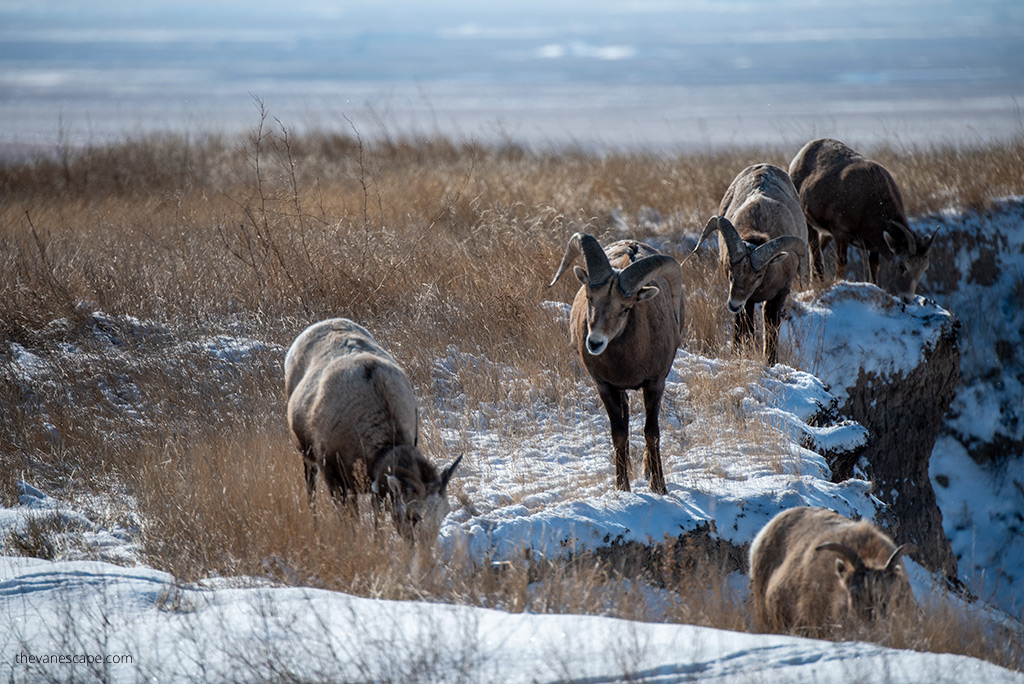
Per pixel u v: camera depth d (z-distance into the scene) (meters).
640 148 122.06
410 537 22.61
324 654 17.47
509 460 31.80
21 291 41.25
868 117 196.62
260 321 40.88
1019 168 66.56
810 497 29.53
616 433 29.42
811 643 18.02
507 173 69.25
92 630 18.47
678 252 55.12
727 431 33.31
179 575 22.23
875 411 43.94
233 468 27.61
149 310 41.78
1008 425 56.75
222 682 16.69
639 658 17.02
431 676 16.69
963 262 59.88
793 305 46.09
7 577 21.22
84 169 81.62
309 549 22.98
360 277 43.22
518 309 41.62
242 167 80.25
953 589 33.91
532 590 23.89
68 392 34.88
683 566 26.80
